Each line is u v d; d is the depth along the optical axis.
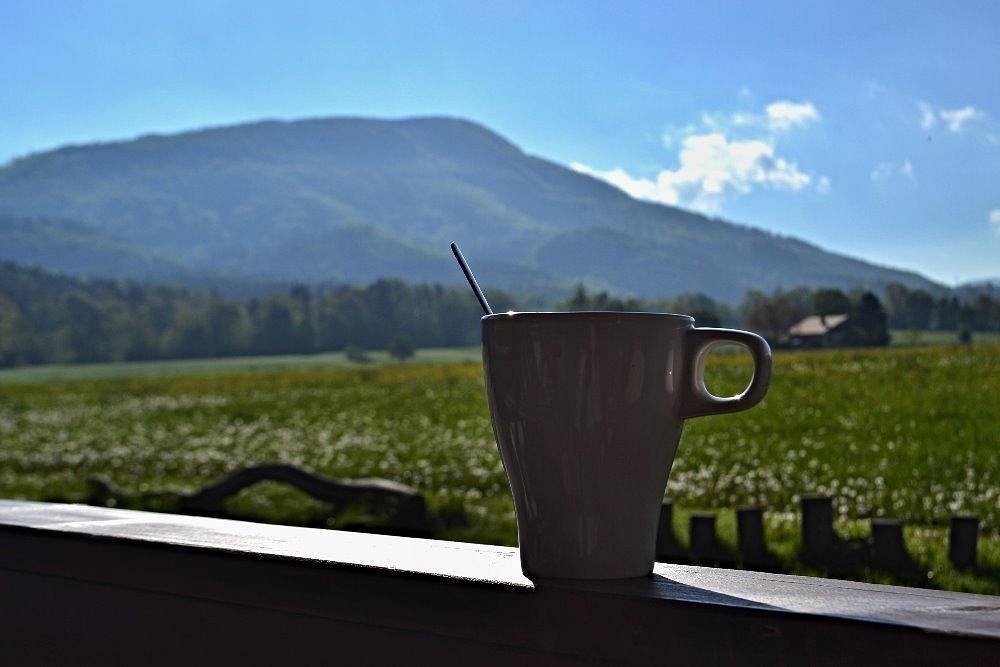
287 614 0.82
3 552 1.04
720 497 4.87
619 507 0.68
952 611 0.57
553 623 0.66
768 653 0.57
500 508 5.82
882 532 3.45
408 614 0.75
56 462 10.08
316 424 10.02
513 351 0.68
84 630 0.96
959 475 4.30
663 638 0.61
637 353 0.66
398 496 5.78
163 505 6.86
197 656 0.87
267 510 6.18
